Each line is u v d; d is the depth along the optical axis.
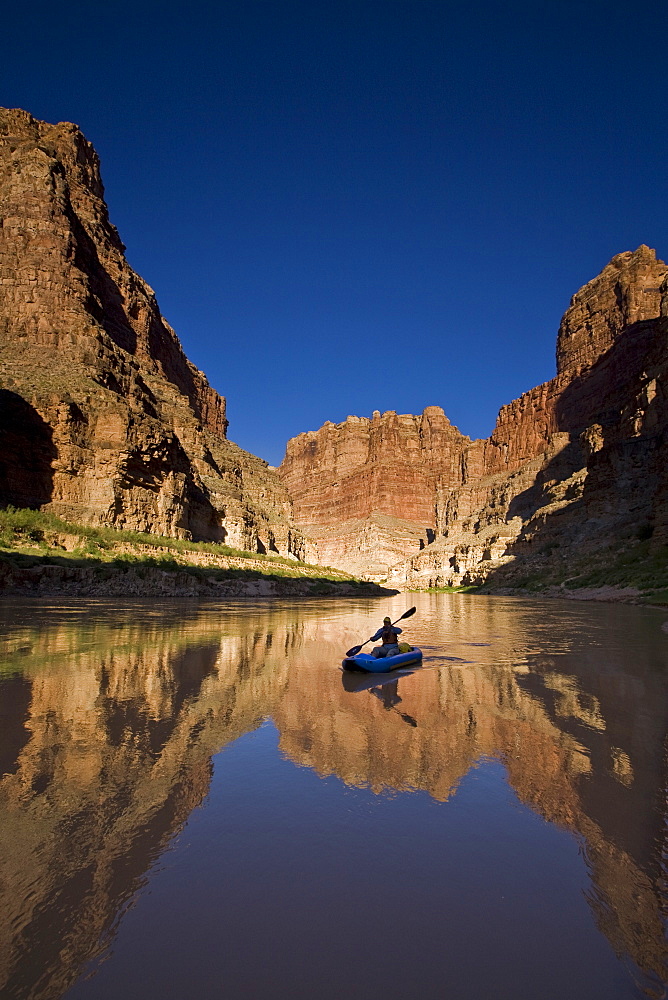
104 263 74.56
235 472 85.81
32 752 5.37
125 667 10.21
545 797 4.43
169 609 25.33
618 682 9.30
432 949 2.57
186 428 70.44
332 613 28.45
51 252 56.19
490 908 2.91
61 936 2.63
